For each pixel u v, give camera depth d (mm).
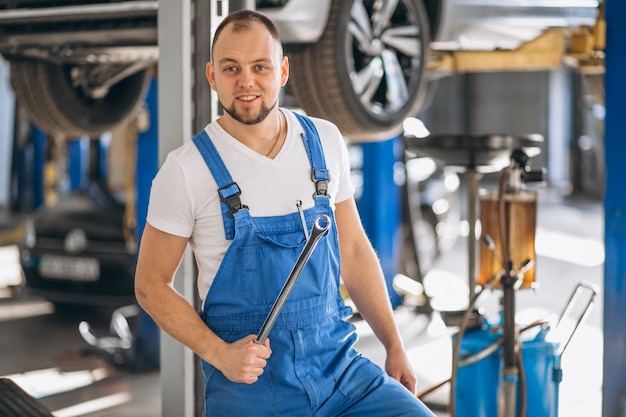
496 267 3797
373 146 7762
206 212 2529
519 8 6016
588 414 4973
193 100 3457
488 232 3803
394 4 5258
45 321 7508
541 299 8125
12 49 5473
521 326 3857
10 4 5176
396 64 5336
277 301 2428
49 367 6168
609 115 3770
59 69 5969
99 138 7480
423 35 5480
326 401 2605
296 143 2625
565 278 9164
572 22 6223
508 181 3744
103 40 5117
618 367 3809
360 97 5066
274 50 2514
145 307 2549
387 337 2840
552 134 17828
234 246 2502
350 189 2783
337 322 2674
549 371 3707
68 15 5020
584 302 7996
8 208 13734
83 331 6355
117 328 6453
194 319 2504
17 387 3945
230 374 2443
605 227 3811
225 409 2588
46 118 6012
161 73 3447
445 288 8672
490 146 4027
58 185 8766
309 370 2572
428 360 6219
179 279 3434
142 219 6504
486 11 5910
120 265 6926
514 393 3590
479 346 3631
